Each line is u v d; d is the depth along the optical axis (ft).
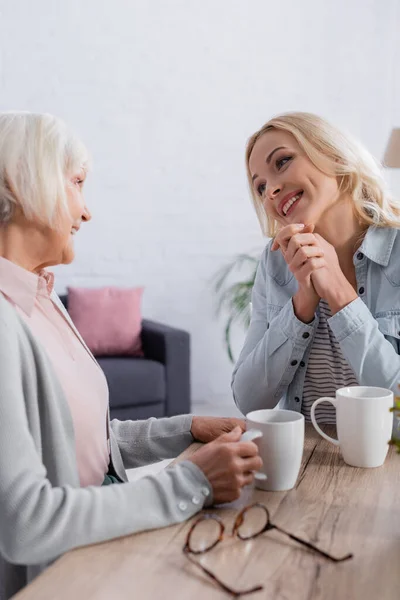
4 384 2.87
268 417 3.40
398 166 12.78
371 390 3.70
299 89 14.62
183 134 14.37
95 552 2.57
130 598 2.22
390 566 2.41
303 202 4.60
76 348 3.78
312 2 14.46
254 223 14.75
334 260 4.43
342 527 2.75
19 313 3.31
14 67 13.46
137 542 2.65
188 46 14.17
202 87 14.33
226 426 4.09
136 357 12.71
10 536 2.66
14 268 3.36
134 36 13.94
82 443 3.51
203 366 14.73
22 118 3.33
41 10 13.47
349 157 4.55
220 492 2.94
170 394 12.20
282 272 5.09
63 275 14.03
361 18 14.60
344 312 4.25
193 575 2.37
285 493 3.17
